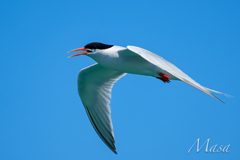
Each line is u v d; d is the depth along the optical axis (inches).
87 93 547.5
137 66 446.9
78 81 530.9
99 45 464.8
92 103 555.8
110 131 542.6
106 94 542.3
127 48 419.5
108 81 538.6
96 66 505.0
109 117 541.0
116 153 546.3
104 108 546.3
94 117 560.7
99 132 558.9
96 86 540.7
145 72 451.8
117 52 448.5
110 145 550.6
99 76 526.9
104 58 455.2
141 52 380.5
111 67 457.7
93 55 461.4
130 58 445.1
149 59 368.2
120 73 533.3
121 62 448.5
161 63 371.9
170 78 442.9
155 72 446.0
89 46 466.9
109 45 470.0
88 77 526.9
